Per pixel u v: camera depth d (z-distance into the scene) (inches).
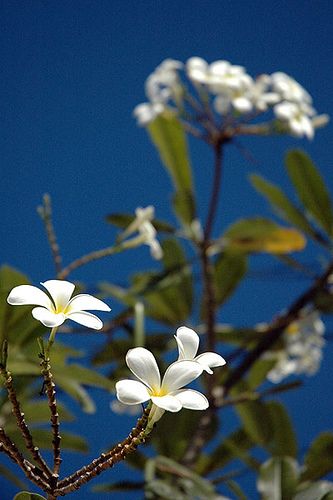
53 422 85.4
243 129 118.5
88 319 84.7
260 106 118.5
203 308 121.3
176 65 121.3
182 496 103.4
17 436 107.0
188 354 85.6
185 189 121.5
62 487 85.3
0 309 99.3
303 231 120.3
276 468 101.7
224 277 121.4
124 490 109.0
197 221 121.0
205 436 111.3
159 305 121.0
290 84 120.2
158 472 108.7
